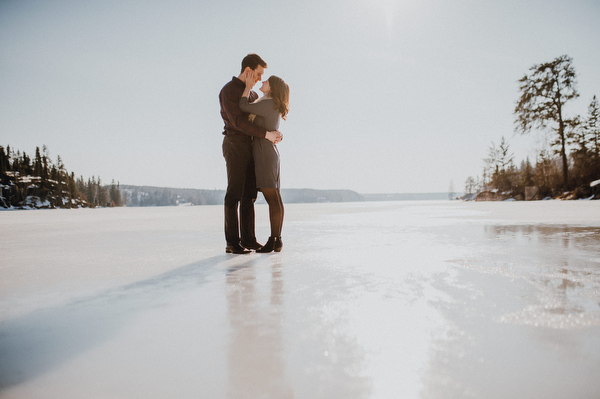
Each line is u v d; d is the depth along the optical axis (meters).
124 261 2.19
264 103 2.64
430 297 1.23
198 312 1.12
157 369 0.74
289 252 2.48
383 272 1.68
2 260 2.27
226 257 2.33
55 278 1.70
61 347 0.87
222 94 2.65
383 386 0.65
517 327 0.93
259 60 2.62
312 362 0.76
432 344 0.83
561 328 0.92
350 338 0.88
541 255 2.13
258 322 1.01
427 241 2.92
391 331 0.92
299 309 1.13
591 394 0.62
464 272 1.65
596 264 1.83
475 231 3.73
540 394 0.62
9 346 0.88
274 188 2.57
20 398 0.63
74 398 0.63
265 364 0.75
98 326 1.01
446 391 0.63
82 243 3.26
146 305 1.22
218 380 0.69
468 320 0.99
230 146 2.60
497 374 0.69
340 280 1.53
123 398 0.63
